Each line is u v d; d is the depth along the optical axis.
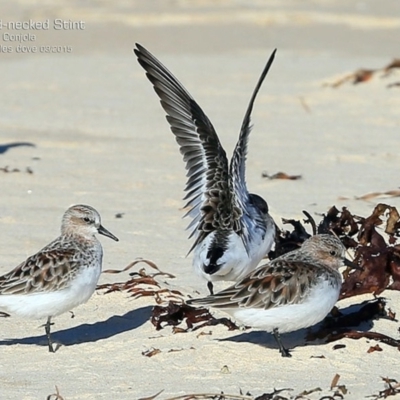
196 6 43.66
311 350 9.65
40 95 25.78
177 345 9.91
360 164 18.25
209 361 9.46
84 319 10.84
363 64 29.78
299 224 12.03
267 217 10.91
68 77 28.67
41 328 10.65
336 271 9.63
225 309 9.30
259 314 9.25
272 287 9.21
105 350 9.91
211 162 10.77
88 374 9.26
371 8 42.44
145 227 14.34
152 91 26.38
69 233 10.25
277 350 9.68
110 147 19.88
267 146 19.81
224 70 29.39
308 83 26.38
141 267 12.47
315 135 20.78
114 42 36.16
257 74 28.45
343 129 21.33
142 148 19.78
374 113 22.81
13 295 9.84
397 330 10.16
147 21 40.34
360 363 9.34
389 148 19.50
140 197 16.09
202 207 10.62
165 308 10.55
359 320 10.31
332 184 16.70
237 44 35.62
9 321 10.85
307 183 16.81
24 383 9.08
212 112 23.30
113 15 41.19
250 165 18.23
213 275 10.35
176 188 16.64
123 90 26.53
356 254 11.27
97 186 16.84
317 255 9.65
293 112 23.20
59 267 9.90
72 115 23.14
